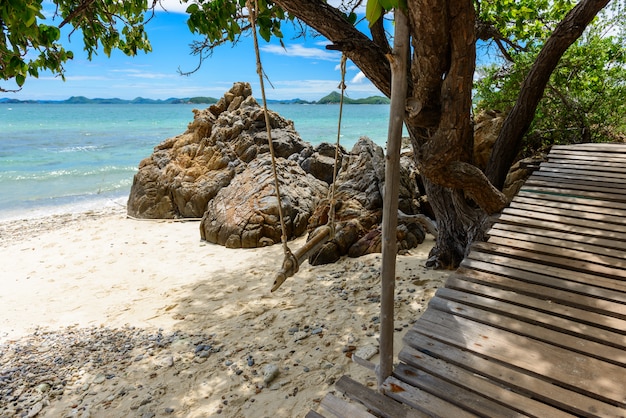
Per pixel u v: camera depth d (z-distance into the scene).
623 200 5.34
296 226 9.52
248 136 13.10
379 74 4.56
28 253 9.32
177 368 4.48
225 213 9.81
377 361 4.21
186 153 13.01
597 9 5.80
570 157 7.16
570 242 4.36
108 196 15.98
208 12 5.29
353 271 6.91
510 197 7.57
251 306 5.99
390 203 2.75
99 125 52.25
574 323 2.99
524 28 8.98
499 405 2.38
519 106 6.54
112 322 5.87
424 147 4.10
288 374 4.20
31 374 4.55
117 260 8.68
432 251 6.91
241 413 3.67
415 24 3.03
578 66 9.07
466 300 3.39
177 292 6.82
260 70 2.83
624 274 3.59
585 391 2.37
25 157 24.80
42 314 6.27
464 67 3.25
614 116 9.51
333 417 3.50
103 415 3.79
